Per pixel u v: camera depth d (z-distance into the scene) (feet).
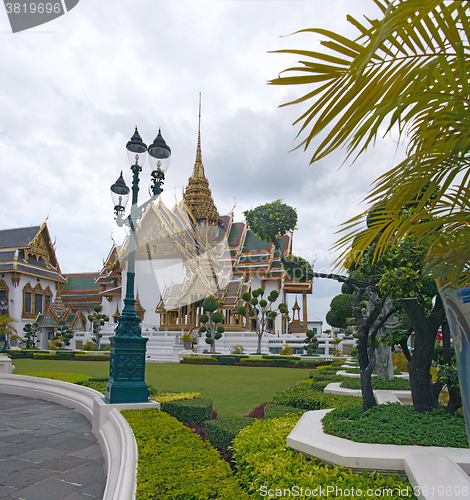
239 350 80.94
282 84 5.13
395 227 8.89
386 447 9.86
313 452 9.94
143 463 10.20
